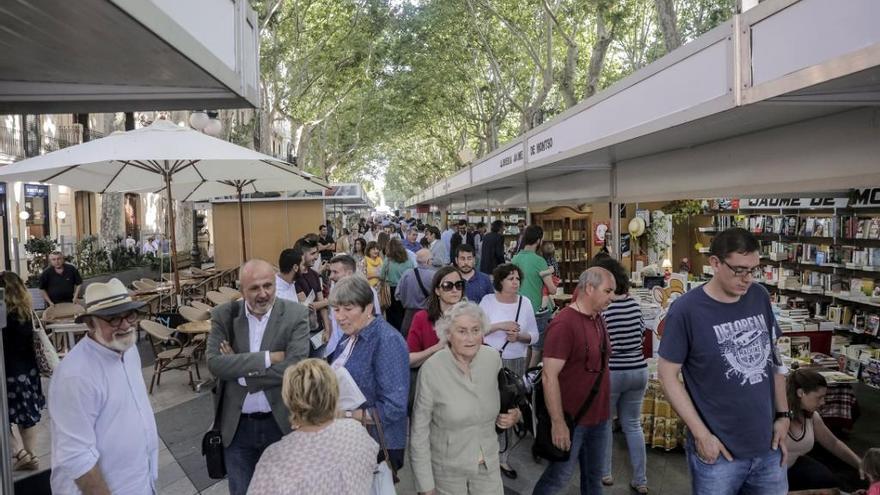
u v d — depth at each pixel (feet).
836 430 19.80
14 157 66.85
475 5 64.13
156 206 109.60
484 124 95.25
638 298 24.88
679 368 9.98
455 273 14.61
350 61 77.71
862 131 12.83
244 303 12.26
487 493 11.07
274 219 53.88
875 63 8.20
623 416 15.80
